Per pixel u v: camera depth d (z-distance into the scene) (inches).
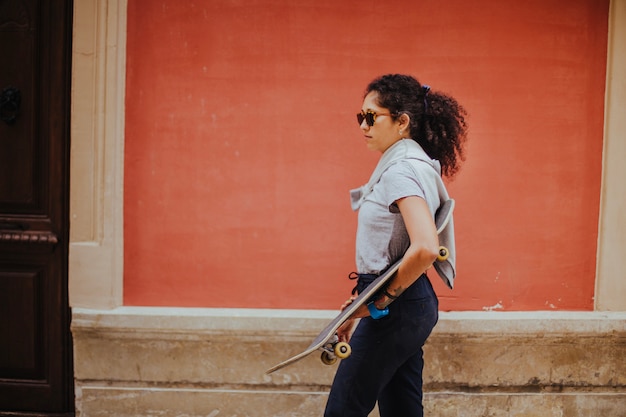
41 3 151.6
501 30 150.2
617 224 152.9
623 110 150.9
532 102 151.6
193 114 150.6
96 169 149.6
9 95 152.4
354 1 148.8
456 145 123.2
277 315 150.5
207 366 152.1
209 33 149.4
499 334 151.3
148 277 153.2
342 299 153.3
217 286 153.3
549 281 154.3
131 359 152.1
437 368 152.7
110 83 148.0
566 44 150.8
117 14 147.4
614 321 151.9
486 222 153.1
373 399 115.2
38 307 156.9
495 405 153.4
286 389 152.9
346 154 150.9
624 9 148.9
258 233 152.3
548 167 152.7
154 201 151.9
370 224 113.3
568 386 154.7
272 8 148.9
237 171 151.3
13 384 158.9
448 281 120.2
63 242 155.4
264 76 149.9
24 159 154.3
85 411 153.0
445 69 150.6
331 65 149.6
